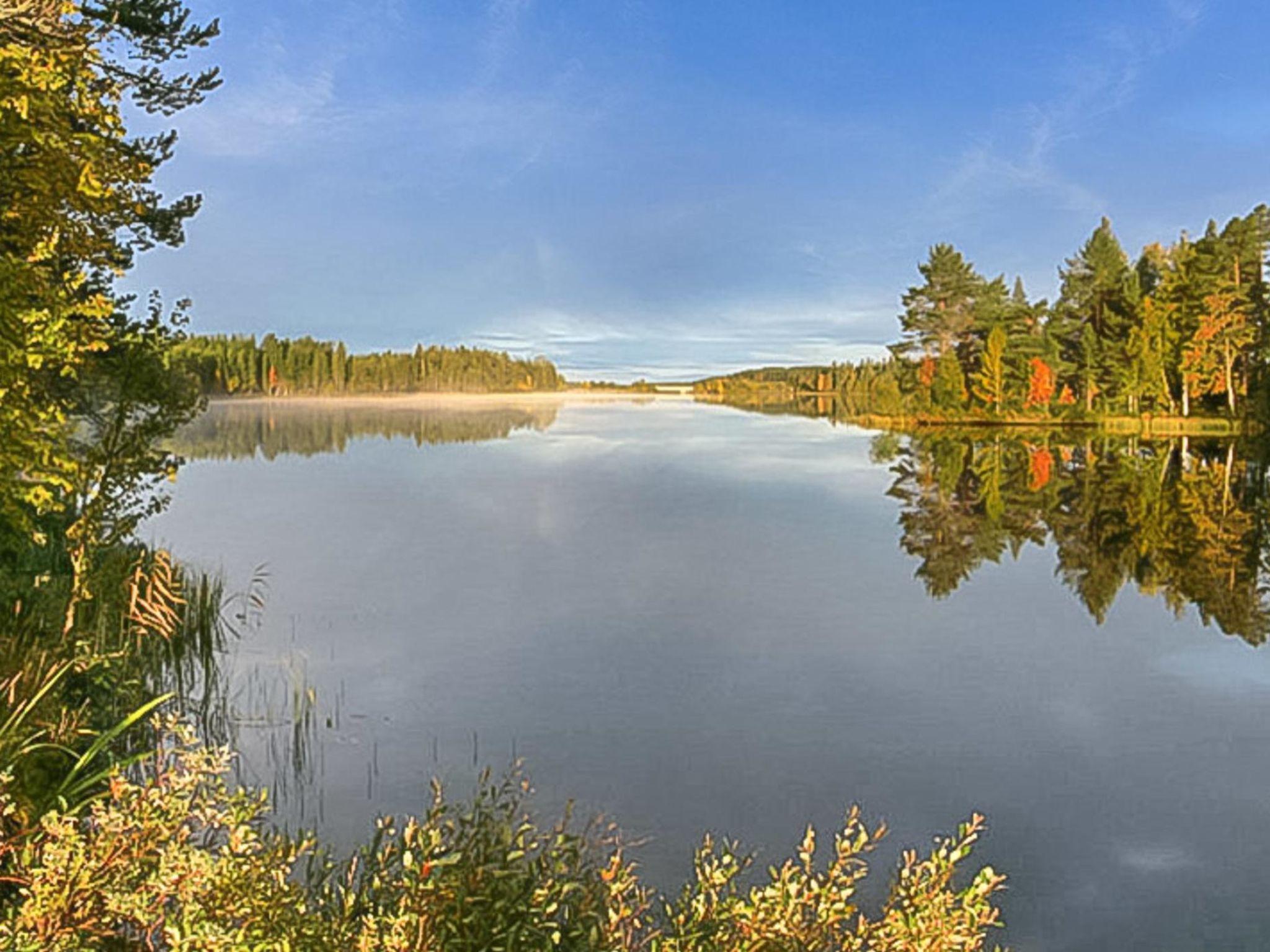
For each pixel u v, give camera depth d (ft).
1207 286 180.86
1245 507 83.46
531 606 46.39
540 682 33.27
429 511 85.30
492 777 24.35
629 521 78.07
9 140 17.56
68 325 18.70
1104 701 31.94
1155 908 18.53
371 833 20.33
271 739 26.63
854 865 19.84
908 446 163.73
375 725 28.14
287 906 7.76
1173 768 25.98
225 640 38.40
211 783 8.70
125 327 39.01
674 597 48.37
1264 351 169.99
